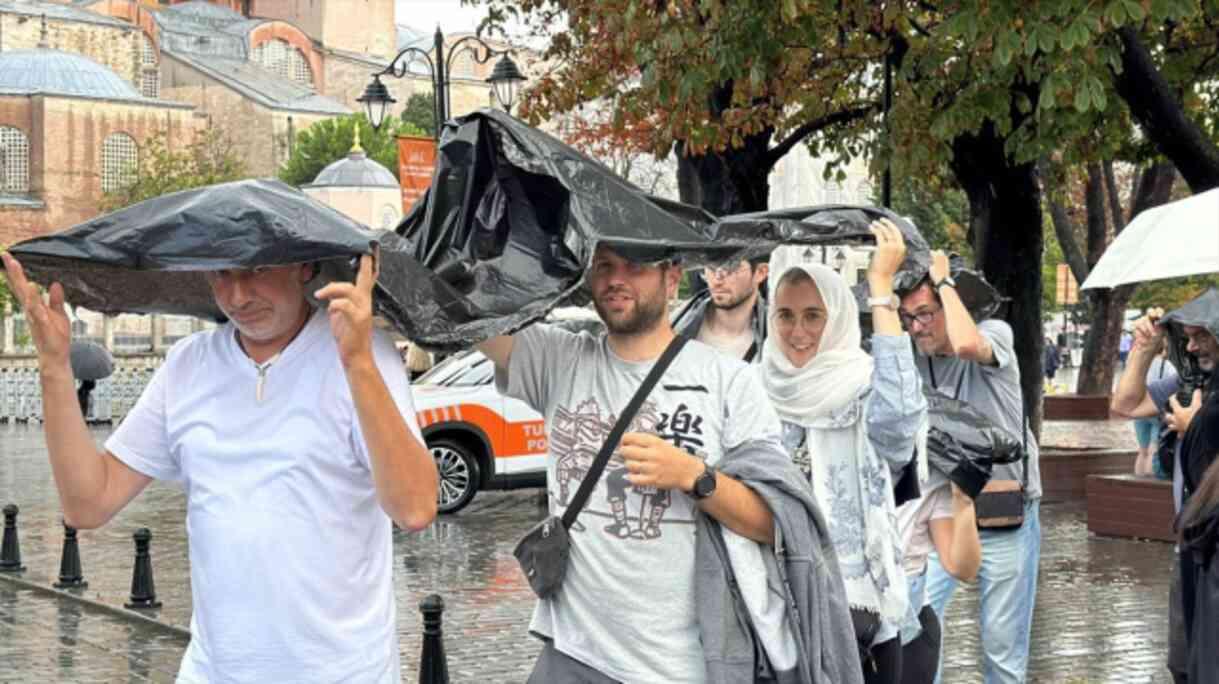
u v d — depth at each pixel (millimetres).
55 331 4148
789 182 49469
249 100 147125
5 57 134625
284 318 4086
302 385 4102
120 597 12906
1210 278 46844
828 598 4496
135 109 134500
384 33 171125
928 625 5902
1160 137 14922
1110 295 32125
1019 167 17203
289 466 4070
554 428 4578
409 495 3994
